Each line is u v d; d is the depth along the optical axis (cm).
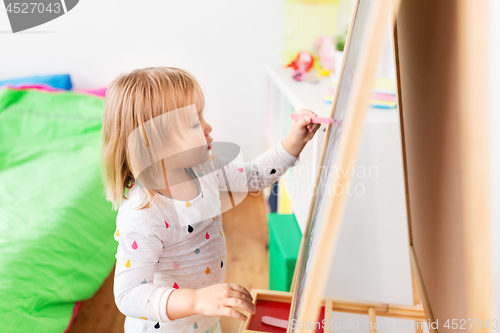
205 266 79
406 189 75
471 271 35
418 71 58
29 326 103
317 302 29
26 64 216
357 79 27
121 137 72
